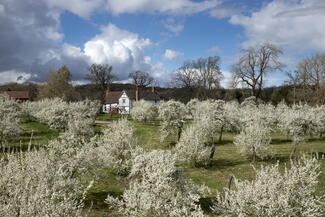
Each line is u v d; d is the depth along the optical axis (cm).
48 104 4169
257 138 1934
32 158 970
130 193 868
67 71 6712
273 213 721
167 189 902
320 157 2011
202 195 1349
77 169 1150
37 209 549
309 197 771
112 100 8362
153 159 1010
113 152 1548
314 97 5300
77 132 2136
